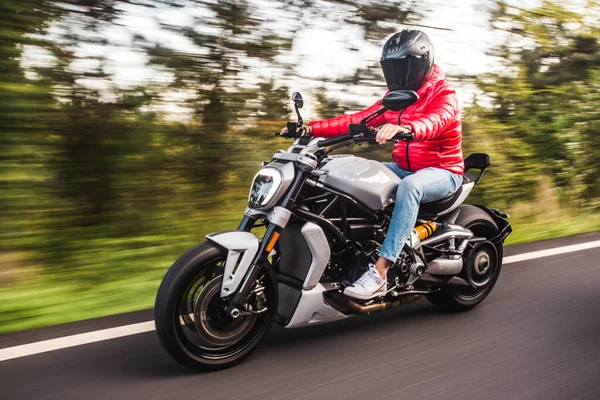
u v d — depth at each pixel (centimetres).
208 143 536
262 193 311
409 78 359
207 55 529
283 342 344
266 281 321
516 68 718
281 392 284
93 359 317
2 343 334
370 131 320
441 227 381
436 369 309
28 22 446
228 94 544
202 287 319
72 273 452
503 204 700
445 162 367
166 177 524
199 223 534
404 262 353
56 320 377
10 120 440
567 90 742
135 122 504
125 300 414
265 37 552
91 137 485
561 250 561
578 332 361
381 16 600
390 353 329
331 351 331
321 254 321
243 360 316
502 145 693
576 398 279
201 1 519
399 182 353
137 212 512
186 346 299
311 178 326
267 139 569
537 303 413
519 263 514
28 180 452
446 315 391
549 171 741
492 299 421
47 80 461
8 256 454
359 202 340
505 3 689
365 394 282
